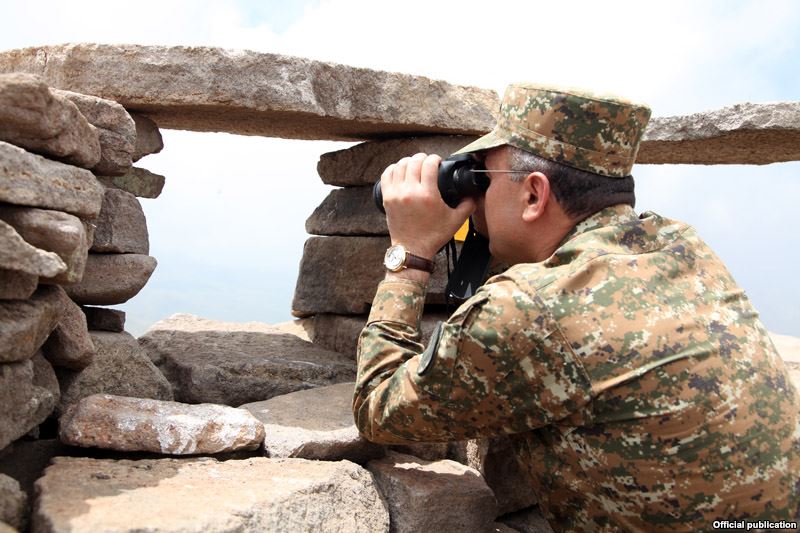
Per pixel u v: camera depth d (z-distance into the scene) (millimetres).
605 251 1610
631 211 1786
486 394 1600
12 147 1555
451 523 1995
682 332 1547
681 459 1508
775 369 1624
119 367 2152
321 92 2471
